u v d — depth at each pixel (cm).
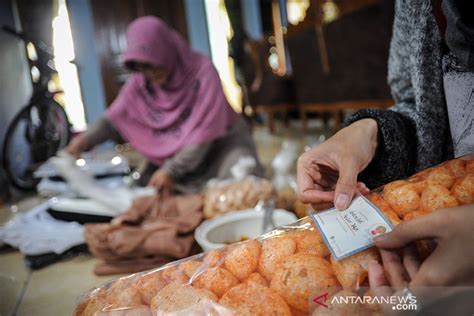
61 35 396
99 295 39
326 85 321
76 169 112
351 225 36
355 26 255
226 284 35
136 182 147
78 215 101
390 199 38
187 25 486
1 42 230
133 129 157
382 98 248
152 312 34
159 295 35
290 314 32
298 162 48
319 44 312
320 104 339
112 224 83
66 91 410
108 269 79
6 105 229
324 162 46
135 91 159
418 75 48
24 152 229
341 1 267
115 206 98
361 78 266
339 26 276
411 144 52
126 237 77
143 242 77
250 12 532
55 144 247
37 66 249
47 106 247
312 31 319
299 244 36
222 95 149
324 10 303
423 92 48
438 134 51
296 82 379
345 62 282
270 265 35
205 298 33
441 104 49
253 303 32
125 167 145
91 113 434
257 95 425
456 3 37
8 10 246
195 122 143
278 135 377
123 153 337
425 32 45
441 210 30
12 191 196
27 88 262
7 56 236
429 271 29
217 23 498
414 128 52
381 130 50
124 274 78
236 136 151
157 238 77
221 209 88
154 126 154
